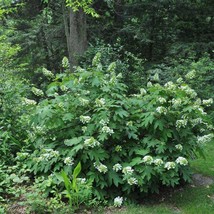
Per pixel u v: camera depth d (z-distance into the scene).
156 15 13.12
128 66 9.42
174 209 4.11
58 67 13.88
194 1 13.02
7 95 5.40
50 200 3.87
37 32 13.15
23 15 13.77
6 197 4.02
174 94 4.40
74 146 4.16
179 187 4.74
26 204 3.80
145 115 4.27
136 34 12.70
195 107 4.30
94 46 10.98
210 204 4.23
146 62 12.70
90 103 4.45
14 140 4.98
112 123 4.23
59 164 4.21
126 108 4.48
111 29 13.34
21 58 13.20
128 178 3.99
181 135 4.33
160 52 13.66
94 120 4.28
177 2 12.57
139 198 4.36
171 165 3.97
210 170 5.41
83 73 4.51
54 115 4.25
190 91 4.60
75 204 3.90
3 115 5.25
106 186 4.18
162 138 4.29
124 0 13.70
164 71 10.01
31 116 4.36
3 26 13.25
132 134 4.31
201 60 9.88
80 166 3.80
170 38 13.49
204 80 9.30
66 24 11.36
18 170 4.56
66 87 4.56
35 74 13.36
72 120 4.43
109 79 4.86
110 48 10.02
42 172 4.41
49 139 4.50
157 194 4.51
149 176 3.95
